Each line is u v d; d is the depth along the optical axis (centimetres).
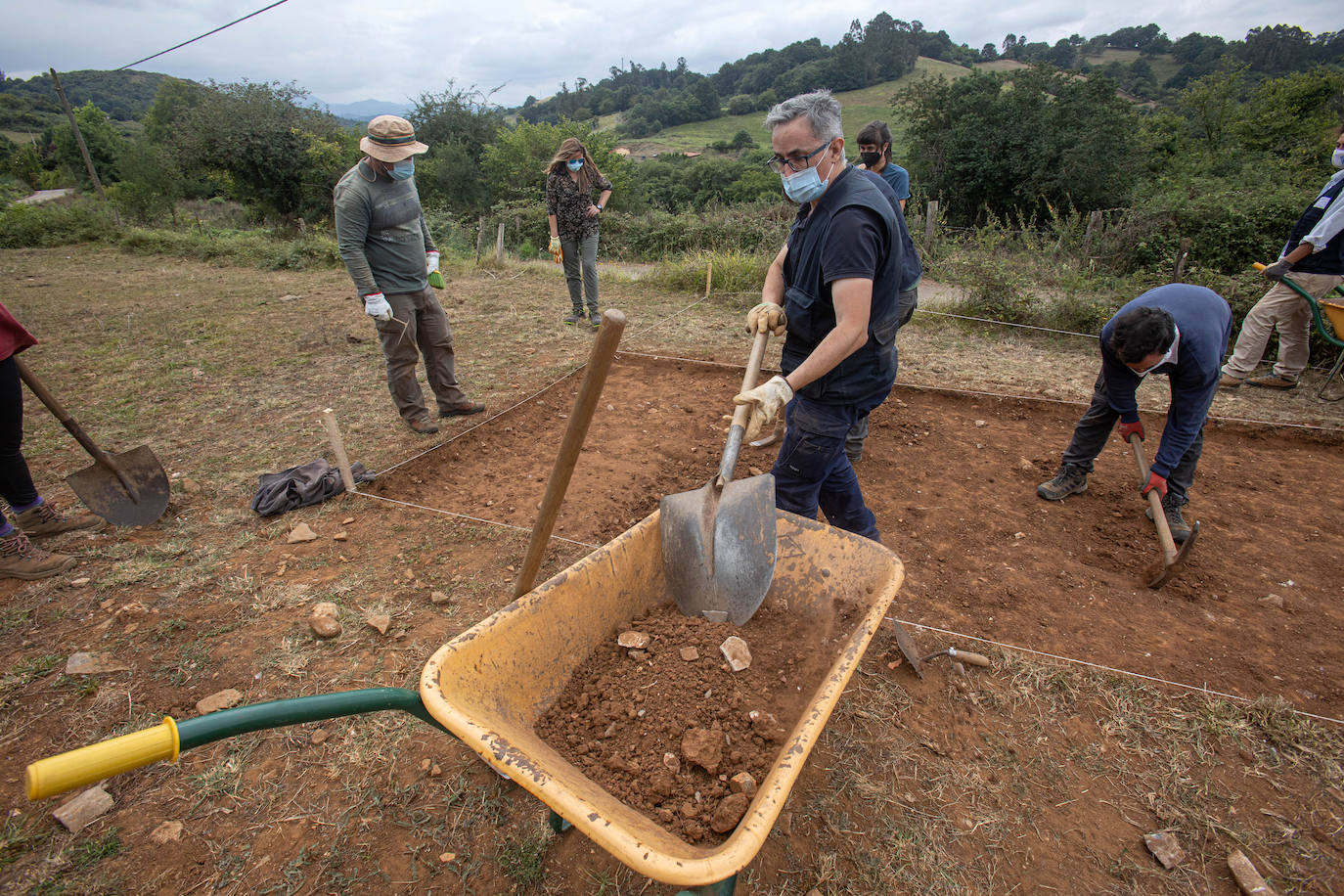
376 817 208
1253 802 219
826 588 225
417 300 449
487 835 203
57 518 344
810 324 243
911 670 270
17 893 184
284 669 261
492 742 137
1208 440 496
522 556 336
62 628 281
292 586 310
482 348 671
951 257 859
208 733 118
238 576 316
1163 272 866
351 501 383
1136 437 353
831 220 218
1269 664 282
